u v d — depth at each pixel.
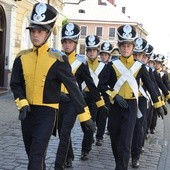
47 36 3.88
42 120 3.84
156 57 9.58
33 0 17.98
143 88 6.23
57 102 3.96
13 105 12.09
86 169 5.79
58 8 24.06
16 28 16.52
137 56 6.59
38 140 3.74
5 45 15.83
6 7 15.58
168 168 6.33
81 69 5.50
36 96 3.86
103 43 7.95
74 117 5.27
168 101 7.60
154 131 9.42
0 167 5.55
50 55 3.88
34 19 3.79
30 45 18.45
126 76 5.26
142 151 7.15
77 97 3.89
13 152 6.38
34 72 3.87
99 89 5.30
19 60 3.96
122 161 4.99
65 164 5.73
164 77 9.78
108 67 5.37
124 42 5.23
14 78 3.94
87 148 6.25
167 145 8.12
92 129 3.92
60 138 5.28
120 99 5.06
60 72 3.87
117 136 5.22
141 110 6.23
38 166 3.67
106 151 7.03
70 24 5.55
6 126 8.66
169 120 12.03
